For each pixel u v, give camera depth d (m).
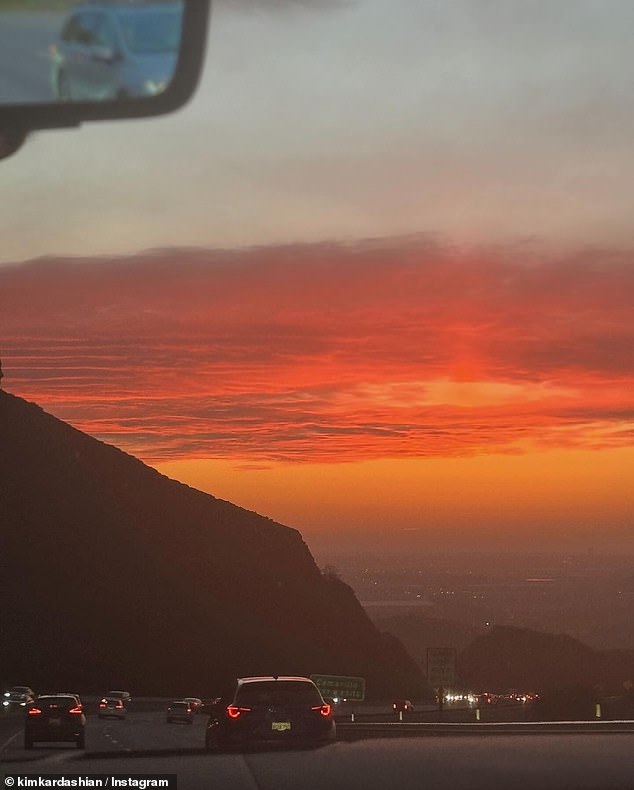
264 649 175.12
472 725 30.31
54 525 164.00
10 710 107.06
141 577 169.00
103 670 152.00
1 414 170.12
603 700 101.62
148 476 190.75
